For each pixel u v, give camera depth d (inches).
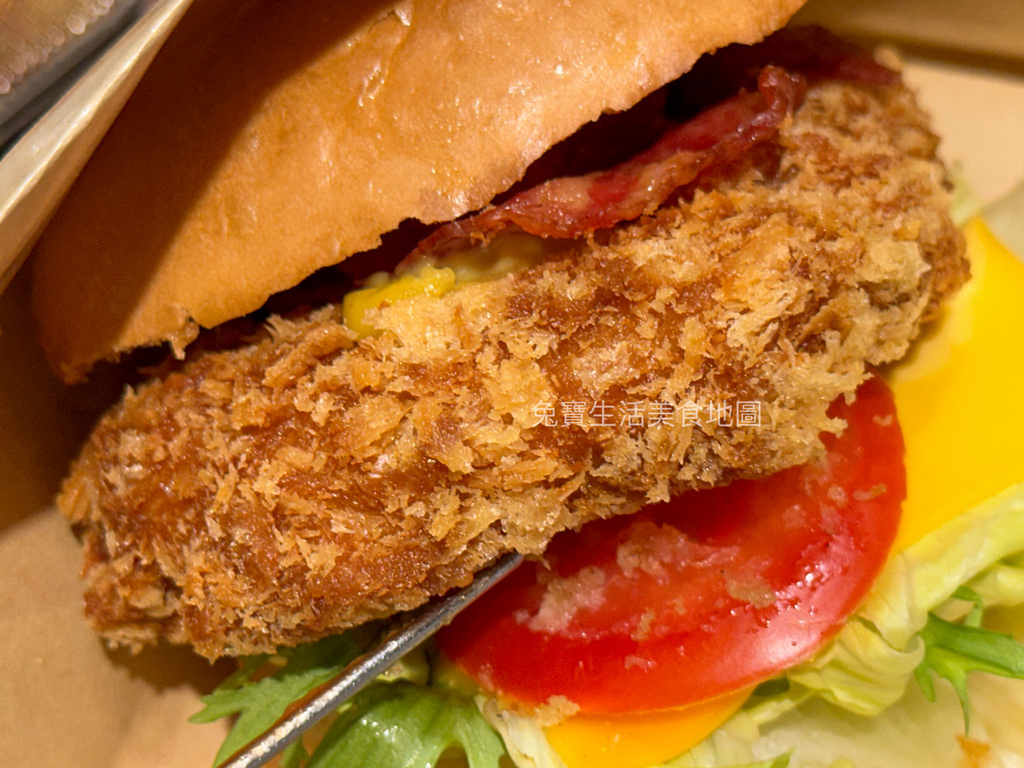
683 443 3.7
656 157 3.9
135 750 4.9
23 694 4.4
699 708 4.5
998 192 6.3
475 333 3.8
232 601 3.9
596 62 3.5
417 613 4.3
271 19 3.8
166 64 3.9
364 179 3.6
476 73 3.5
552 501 3.8
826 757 4.9
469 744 4.5
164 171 3.9
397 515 3.8
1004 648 4.6
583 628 4.5
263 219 3.7
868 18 5.9
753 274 3.6
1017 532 4.6
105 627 4.4
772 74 3.9
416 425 3.7
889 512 4.5
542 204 3.7
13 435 4.5
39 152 3.3
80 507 4.4
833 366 3.8
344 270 4.2
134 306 4.0
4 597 4.4
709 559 4.5
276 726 3.9
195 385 4.1
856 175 4.0
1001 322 5.0
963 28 5.9
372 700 4.6
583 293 3.7
